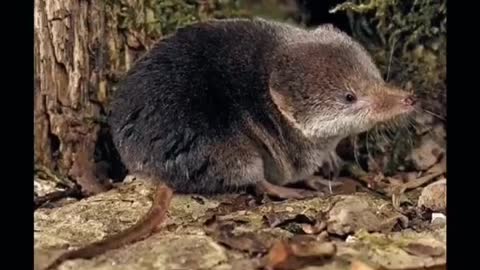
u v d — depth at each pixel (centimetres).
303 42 29
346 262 25
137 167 29
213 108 29
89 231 27
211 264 25
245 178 29
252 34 30
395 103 29
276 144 30
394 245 26
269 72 29
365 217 27
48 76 30
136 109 29
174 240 26
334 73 29
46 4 30
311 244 25
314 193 30
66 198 30
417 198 29
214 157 29
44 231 27
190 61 29
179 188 29
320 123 29
